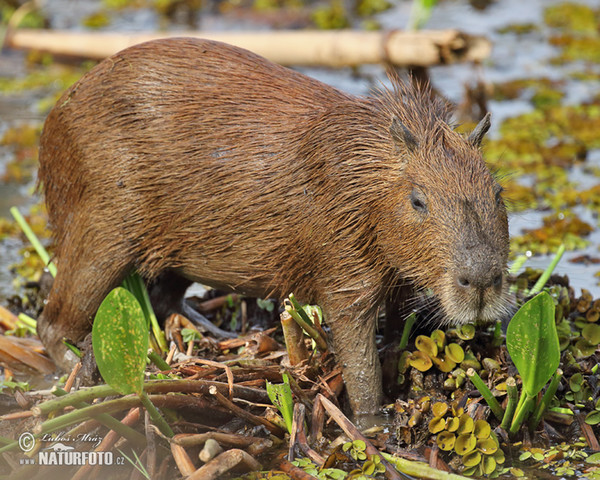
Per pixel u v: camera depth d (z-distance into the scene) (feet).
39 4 68.90
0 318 32.32
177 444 22.90
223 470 22.40
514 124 50.65
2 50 64.03
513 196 42.01
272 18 69.00
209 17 70.03
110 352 20.81
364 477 22.52
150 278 28.55
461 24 70.13
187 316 31.14
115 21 69.46
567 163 46.37
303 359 26.61
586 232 39.01
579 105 54.49
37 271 36.37
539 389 23.09
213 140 26.66
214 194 26.58
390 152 25.08
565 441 24.76
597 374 26.55
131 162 27.12
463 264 23.41
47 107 54.70
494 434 23.56
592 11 73.56
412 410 24.85
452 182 24.20
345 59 48.37
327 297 26.32
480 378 24.32
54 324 29.58
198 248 27.37
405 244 24.77
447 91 56.08
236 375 25.62
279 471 23.17
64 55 62.39
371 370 26.21
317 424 24.75
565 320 28.37
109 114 27.48
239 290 28.27
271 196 26.09
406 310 27.78
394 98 26.68
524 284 30.17
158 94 27.27
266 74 27.68
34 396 25.96
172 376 25.39
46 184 29.66
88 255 28.19
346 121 25.66
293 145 26.04
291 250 26.30
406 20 69.31
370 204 25.21
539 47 66.28
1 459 24.12
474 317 23.71
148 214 27.35
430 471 22.65
